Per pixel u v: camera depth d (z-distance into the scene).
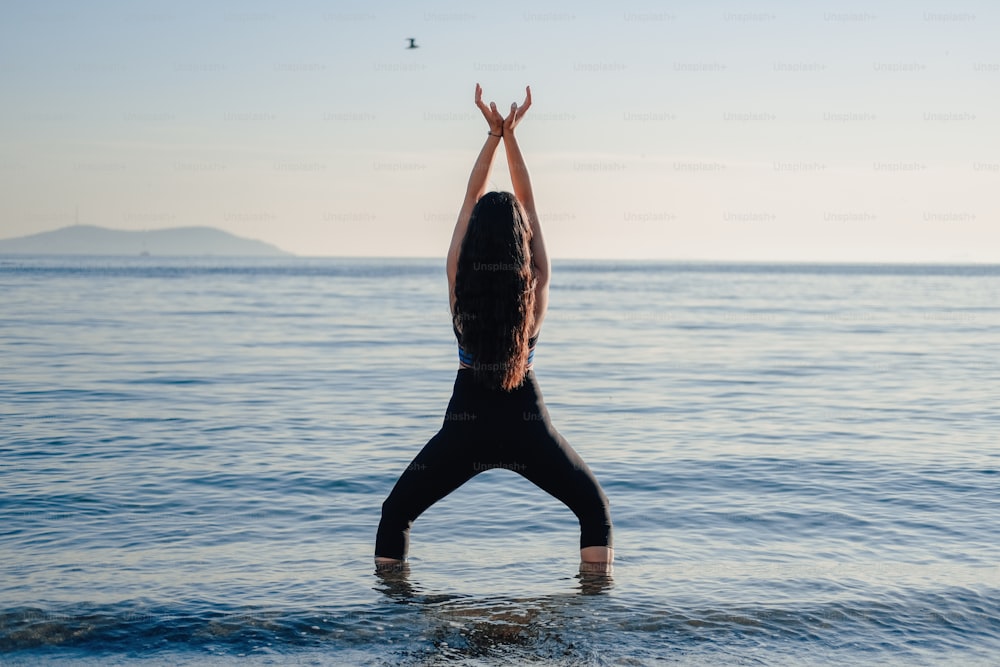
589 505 4.11
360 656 3.54
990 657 3.58
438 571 4.60
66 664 3.48
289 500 6.18
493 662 3.47
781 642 3.70
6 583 4.37
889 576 4.56
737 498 6.33
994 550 5.05
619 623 3.87
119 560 4.77
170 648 3.63
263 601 4.12
